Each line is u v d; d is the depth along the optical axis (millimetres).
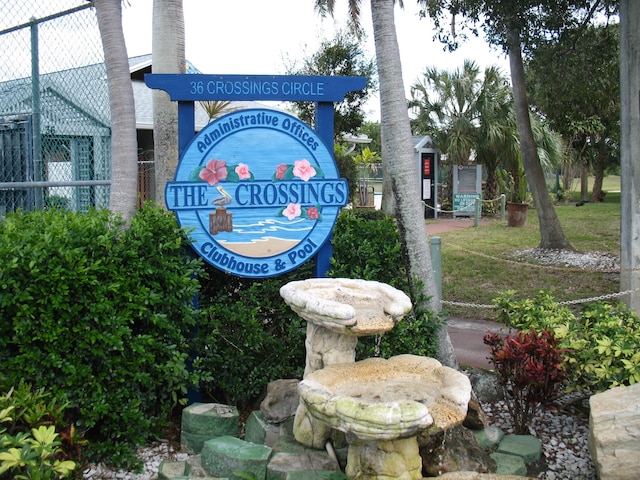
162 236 4707
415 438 3598
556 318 5449
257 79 5031
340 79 5184
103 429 4352
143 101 15984
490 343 5203
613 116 21859
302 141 5152
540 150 22453
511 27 10781
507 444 4516
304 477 3660
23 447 3264
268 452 3912
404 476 3506
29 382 4176
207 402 5191
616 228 18016
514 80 13375
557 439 4848
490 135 22141
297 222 5176
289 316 5195
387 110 5457
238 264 5078
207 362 4961
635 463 3807
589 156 30250
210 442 4051
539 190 13773
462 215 23297
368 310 3953
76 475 3938
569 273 11266
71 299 4195
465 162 23203
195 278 4984
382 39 5422
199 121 15406
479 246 14797
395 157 5453
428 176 23062
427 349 5242
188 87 4922
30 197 8125
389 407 3166
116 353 4359
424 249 5480
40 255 4098
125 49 5012
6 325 4102
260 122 5055
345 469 3811
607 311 5500
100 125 8023
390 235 5652
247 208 5066
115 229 4559
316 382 3588
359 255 5367
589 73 11812
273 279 5301
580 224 19328
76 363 4215
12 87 8172
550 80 12242
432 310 5461
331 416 3320
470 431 4293
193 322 4699
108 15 4906
